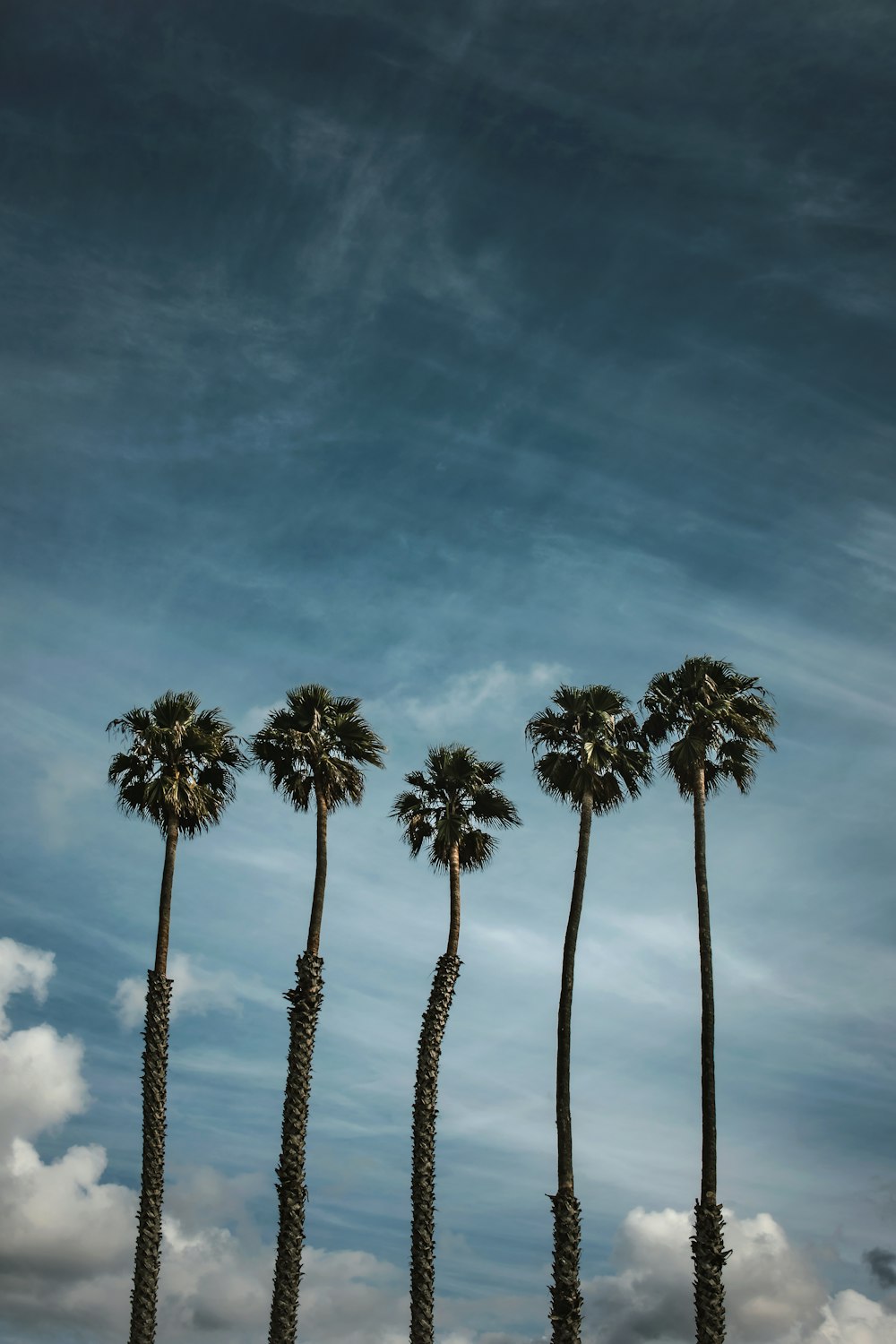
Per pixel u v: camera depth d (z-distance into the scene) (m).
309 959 47.06
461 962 48.97
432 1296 43.88
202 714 52.22
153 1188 44.22
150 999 46.56
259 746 51.12
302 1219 43.88
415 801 52.56
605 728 50.09
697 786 48.22
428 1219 44.66
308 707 51.75
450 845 50.97
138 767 50.75
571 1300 41.56
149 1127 44.91
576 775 49.19
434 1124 45.88
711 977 45.03
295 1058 45.56
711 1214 42.00
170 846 49.34
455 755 52.81
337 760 50.19
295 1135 44.62
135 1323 42.59
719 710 48.47
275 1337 42.47
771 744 49.25
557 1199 42.84
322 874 48.62
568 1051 44.69
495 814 52.50
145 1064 45.72
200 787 50.75
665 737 50.34
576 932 46.47
